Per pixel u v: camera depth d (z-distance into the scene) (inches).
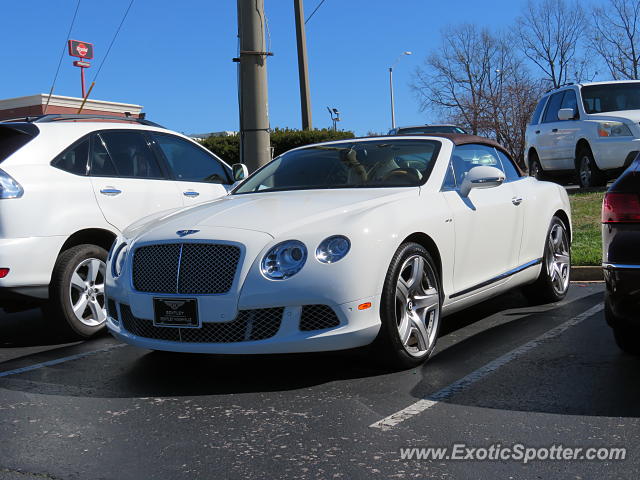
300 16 881.5
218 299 171.3
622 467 122.5
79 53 1005.8
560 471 121.6
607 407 151.3
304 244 171.3
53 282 231.1
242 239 173.8
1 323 275.0
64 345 232.8
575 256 323.3
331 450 134.3
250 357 204.7
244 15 369.1
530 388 165.9
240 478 123.5
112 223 245.3
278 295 168.4
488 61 2021.4
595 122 511.8
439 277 199.9
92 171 245.8
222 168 301.6
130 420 155.4
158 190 263.0
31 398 173.8
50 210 228.4
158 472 127.1
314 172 224.4
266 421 151.6
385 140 233.8
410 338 188.5
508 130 1897.1
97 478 125.3
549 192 266.1
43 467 130.5
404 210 188.7
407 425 145.6
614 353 193.5
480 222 218.1
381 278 174.6
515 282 240.8
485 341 212.2
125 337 189.2
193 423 152.1
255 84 370.9
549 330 222.8
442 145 224.7
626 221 163.3
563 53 1967.3
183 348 176.7
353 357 198.8
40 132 238.2
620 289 164.4
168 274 178.5
